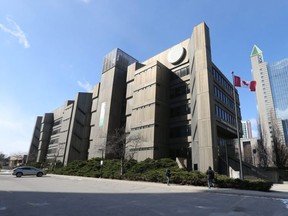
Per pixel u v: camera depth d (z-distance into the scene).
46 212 9.14
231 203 12.42
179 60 44.25
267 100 84.69
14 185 20.31
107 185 22.62
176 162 32.94
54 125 83.75
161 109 41.25
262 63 91.69
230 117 43.84
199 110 33.00
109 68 54.34
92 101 61.16
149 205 11.29
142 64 52.50
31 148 93.94
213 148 30.11
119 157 45.28
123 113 50.72
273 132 46.91
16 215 8.54
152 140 38.25
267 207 11.29
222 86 42.28
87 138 59.38
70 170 45.91
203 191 18.28
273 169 36.19
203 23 36.53
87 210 9.70
